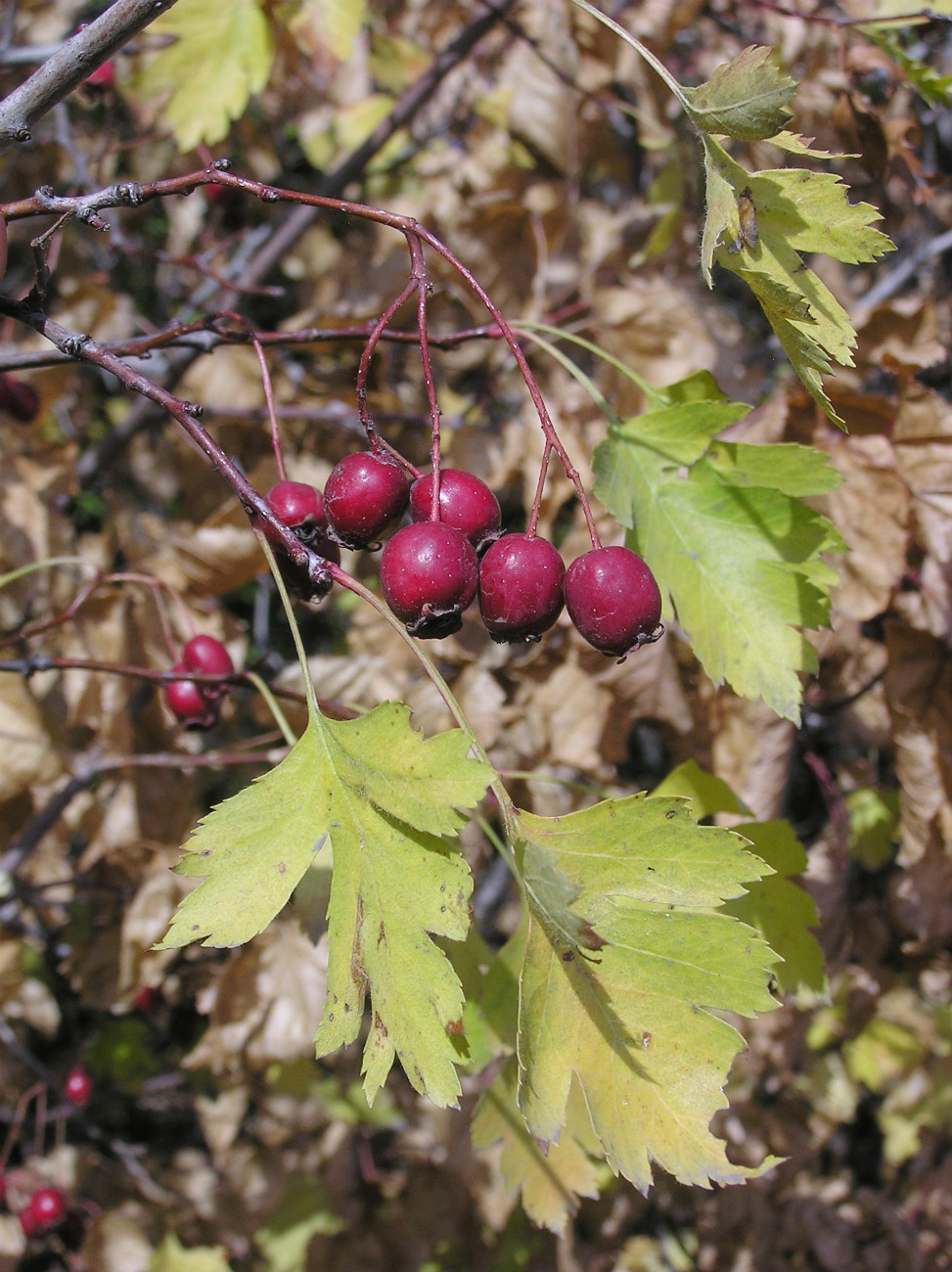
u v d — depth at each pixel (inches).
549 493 13.2
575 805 13.9
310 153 22.3
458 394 18.0
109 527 16.5
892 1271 18.2
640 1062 6.9
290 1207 18.8
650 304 14.3
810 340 7.3
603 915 7.1
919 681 12.2
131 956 13.6
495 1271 18.6
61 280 21.7
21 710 12.7
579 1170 9.1
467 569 7.4
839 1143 20.8
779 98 7.2
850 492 11.8
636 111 16.5
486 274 15.9
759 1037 14.6
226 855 7.0
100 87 14.6
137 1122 23.0
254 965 12.6
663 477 8.9
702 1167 6.8
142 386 7.7
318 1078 19.4
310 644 24.1
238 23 13.6
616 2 17.0
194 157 19.7
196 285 22.6
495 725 13.6
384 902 6.9
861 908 15.0
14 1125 17.7
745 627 8.6
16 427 16.2
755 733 12.9
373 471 7.7
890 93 13.2
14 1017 18.5
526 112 15.9
